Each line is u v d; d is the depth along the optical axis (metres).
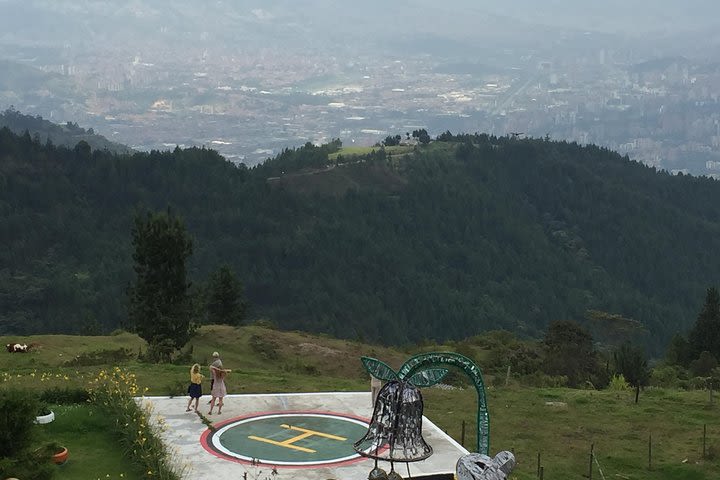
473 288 182.25
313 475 19.78
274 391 28.31
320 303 157.88
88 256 163.50
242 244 174.62
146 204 186.62
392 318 158.25
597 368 54.06
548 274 196.25
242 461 20.58
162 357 39.53
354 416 24.70
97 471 19.42
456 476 11.82
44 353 41.06
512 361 56.38
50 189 182.25
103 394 23.78
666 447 25.66
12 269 154.00
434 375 13.21
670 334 170.00
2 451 17.64
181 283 40.56
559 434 26.42
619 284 198.25
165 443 21.53
